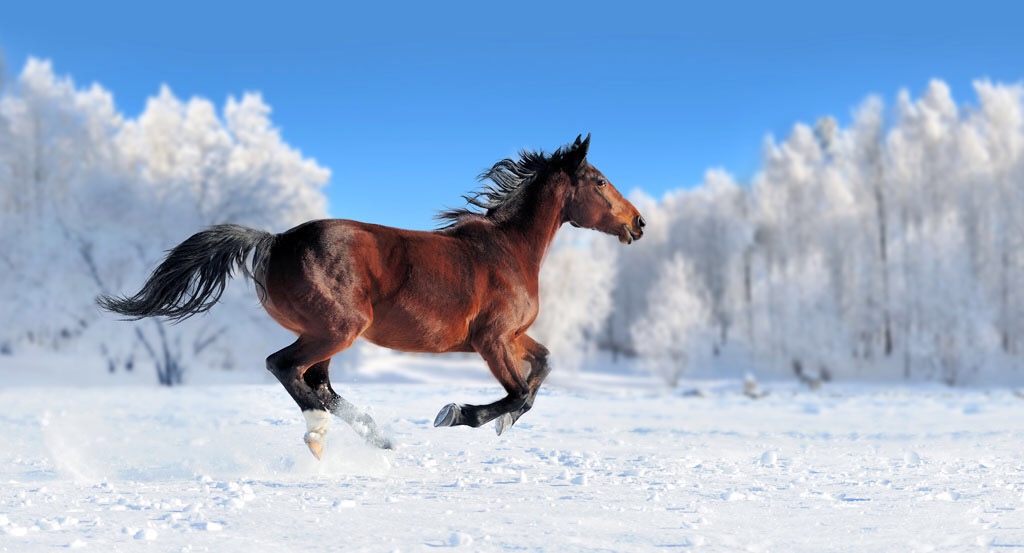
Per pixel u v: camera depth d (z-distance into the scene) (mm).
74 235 38844
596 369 70688
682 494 5188
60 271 38688
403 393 17719
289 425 10445
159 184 43000
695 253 83312
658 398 21062
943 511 4617
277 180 41969
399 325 6473
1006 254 58469
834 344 57000
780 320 62375
